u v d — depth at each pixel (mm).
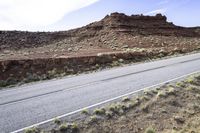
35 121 8180
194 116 9828
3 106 10477
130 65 25109
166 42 56625
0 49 53969
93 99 10656
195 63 21922
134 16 75062
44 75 21844
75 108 9438
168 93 11461
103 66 26188
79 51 41938
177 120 9234
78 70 24344
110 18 71250
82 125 7984
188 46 48875
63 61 25047
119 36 60531
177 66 20516
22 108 9898
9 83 19531
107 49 46062
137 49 41000
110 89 12562
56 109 9414
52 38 66500
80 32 69312
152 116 9250
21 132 7336
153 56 33375
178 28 78875
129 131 8102
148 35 66125
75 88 13516
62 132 7469
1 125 7965
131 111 9367
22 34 66562
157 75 16266
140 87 12656
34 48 57281
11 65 22250
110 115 8805
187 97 11461
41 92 13180
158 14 79750
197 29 85062
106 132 7844
